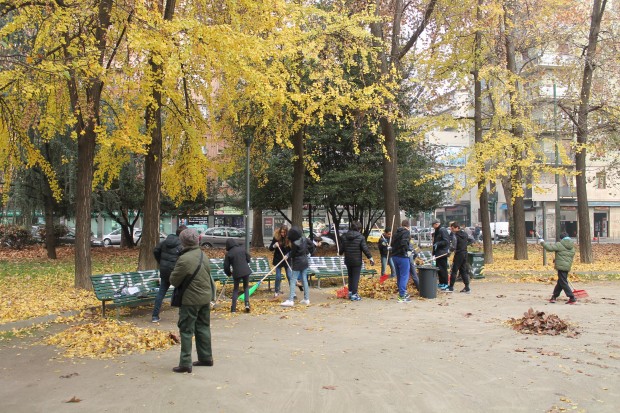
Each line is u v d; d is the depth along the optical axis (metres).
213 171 19.83
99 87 12.83
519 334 8.46
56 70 9.45
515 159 19.14
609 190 49.59
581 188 21.16
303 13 15.05
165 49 10.46
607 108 20.81
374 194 27.41
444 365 6.57
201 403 5.14
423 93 25.58
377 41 16.92
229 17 13.47
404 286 12.21
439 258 14.27
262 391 5.52
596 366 6.52
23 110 13.67
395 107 16.53
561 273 11.78
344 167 28.02
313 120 16.47
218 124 17.58
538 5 20.19
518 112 19.19
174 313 10.68
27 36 14.28
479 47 19.16
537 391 5.55
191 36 10.71
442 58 19.47
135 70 12.23
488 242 21.55
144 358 6.90
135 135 11.69
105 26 12.16
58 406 5.06
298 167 19.47
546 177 38.31
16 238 33.94
